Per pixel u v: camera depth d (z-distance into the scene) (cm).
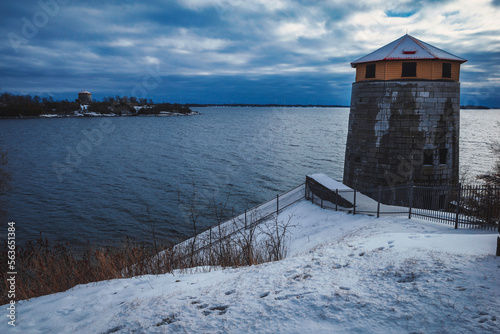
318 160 7550
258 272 708
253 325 466
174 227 3353
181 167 6744
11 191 4803
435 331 410
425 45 2845
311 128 16712
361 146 2959
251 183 5425
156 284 743
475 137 11838
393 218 1750
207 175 5975
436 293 496
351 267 670
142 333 484
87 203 4288
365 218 1875
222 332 459
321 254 810
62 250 1091
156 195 4647
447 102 2709
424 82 2659
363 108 2920
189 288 669
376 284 559
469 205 1669
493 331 394
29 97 19638
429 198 2688
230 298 569
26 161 7306
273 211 2616
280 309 500
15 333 550
